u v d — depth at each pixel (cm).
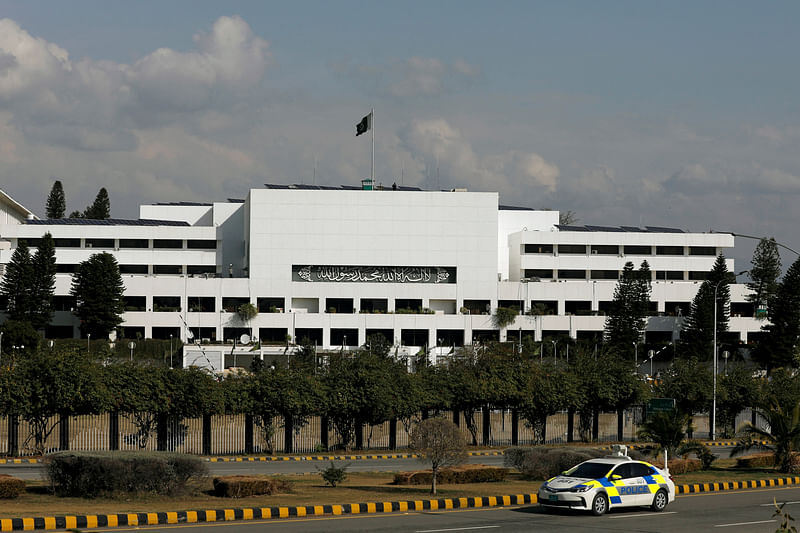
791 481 4022
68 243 13762
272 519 2689
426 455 3312
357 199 13762
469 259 13838
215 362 12362
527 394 5788
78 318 13288
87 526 2431
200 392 4944
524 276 14288
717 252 14412
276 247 13662
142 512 2577
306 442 5681
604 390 5962
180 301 13562
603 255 14288
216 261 13912
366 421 5528
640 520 2797
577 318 13800
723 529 2616
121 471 2892
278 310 13488
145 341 12631
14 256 12162
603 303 14175
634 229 14862
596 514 2891
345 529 2495
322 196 13738
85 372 4753
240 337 13438
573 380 5966
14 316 12069
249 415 5294
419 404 5503
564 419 7094
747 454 5503
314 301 13812
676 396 6575
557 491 2898
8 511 2548
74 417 5375
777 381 7206
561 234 14238
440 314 13662
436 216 13838
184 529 2425
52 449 4925
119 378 4862
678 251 14412
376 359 5703
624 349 12550
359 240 13762
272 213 13675
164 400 4900
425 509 3009
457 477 3644
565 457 3738
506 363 6009
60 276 13450
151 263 13738
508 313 13550
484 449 5672
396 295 13788
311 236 13712
